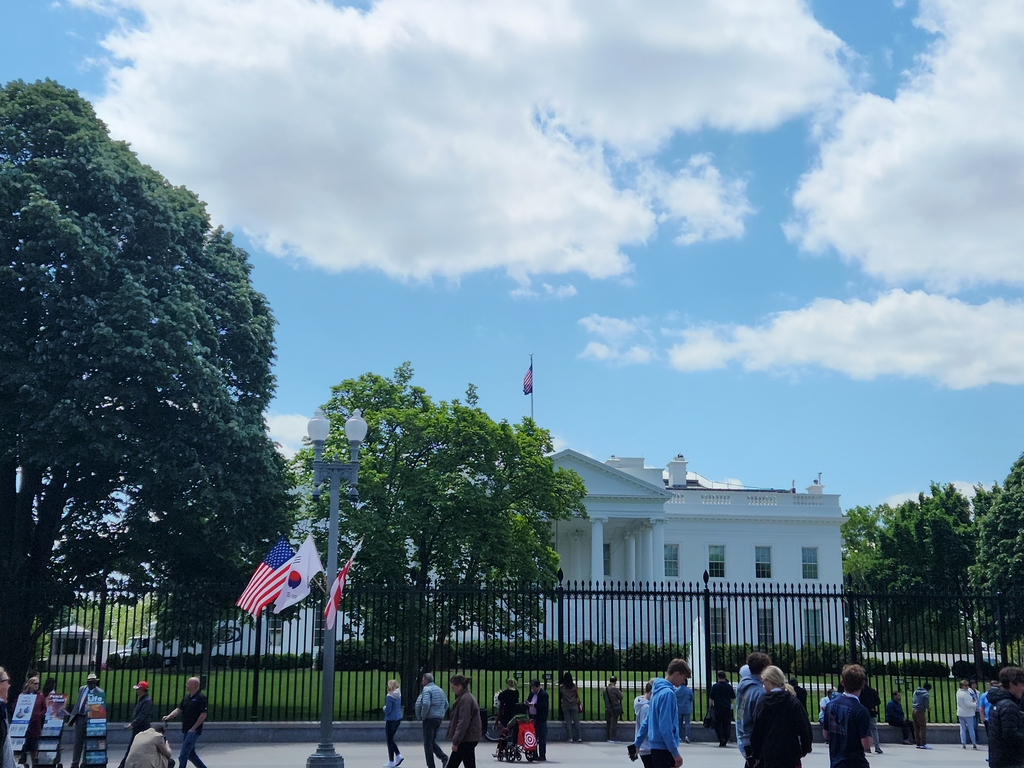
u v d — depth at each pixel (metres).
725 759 20.31
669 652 47.44
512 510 35.91
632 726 24.20
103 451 26.05
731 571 78.56
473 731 14.88
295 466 35.31
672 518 78.69
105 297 27.88
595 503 73.06
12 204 27.14
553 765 19.55
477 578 32.56
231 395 30.73
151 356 26.86
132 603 24.78
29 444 26.19
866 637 27.39
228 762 19.58
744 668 10.98
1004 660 24.78
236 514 29.06
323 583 24.75
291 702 30.20
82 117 30.05
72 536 29.72
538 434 38.28
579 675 44.72
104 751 16.22
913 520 70.12
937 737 24.95
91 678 16.86
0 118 28.89
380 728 23.34
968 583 61.16
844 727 9.05
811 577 79.19
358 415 18.98
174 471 27.19
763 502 80.38
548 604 46.50
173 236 30.47
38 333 27.62
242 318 32.50
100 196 28.84
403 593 27.11
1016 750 9.62
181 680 35.47
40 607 27.70
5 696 10.83
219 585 24.56
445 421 33.62
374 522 31.02
